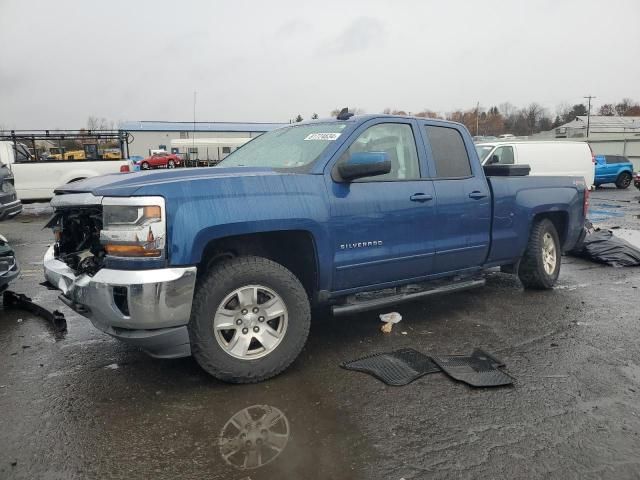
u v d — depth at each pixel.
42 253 8.83
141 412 3.21
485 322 4.97
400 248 4.33
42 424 3.07
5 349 4.27
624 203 17.75
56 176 14.33
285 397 3.41
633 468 2.65
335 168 4.01
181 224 3.23
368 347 4.31
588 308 5.45
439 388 3.55
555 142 14.82
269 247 4.08
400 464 2.68
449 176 4.81
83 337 4.56
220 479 2.55
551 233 6.09
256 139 5.14
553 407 3.29
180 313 3.25
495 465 2.67
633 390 3.53
